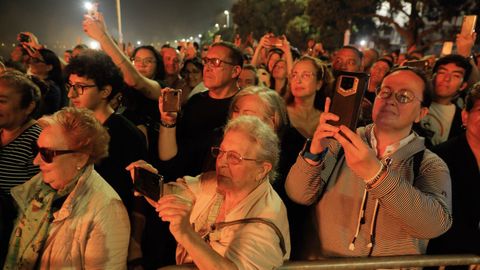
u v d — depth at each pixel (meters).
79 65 2.33
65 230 1.60
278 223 1.48
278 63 4.93
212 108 3.13
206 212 1.65
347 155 1.49
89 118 1.70
